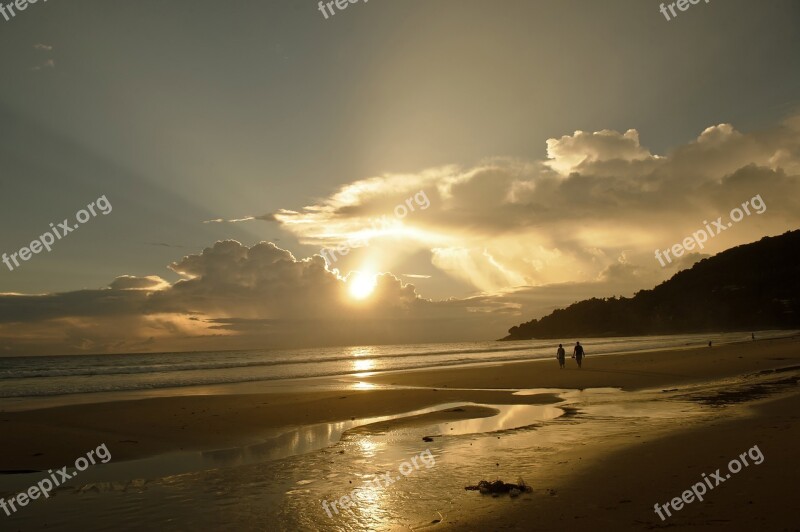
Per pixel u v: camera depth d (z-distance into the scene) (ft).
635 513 24.48
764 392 67.92
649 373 104.17
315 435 52.65
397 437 50.29
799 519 22.15
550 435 47.03
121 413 67.62
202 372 180.86
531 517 24.82
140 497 32.17
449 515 26.14
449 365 185.57
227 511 28.91
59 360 394.11
